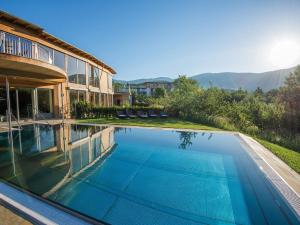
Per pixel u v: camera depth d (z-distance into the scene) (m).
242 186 4.65
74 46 17.67
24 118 14.84
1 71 8.95
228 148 8.03
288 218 3.33
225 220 3.37
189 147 8.20
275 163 5.83
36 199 3.32
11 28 12.09
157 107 19.55
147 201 3.94
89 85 22.45
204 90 19.75
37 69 9.55
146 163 6.37
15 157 6.73
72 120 15.58
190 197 4.13
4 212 2.86
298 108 12.46
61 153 7.33
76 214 3.11
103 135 10.41
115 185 4.70
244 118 13.84
